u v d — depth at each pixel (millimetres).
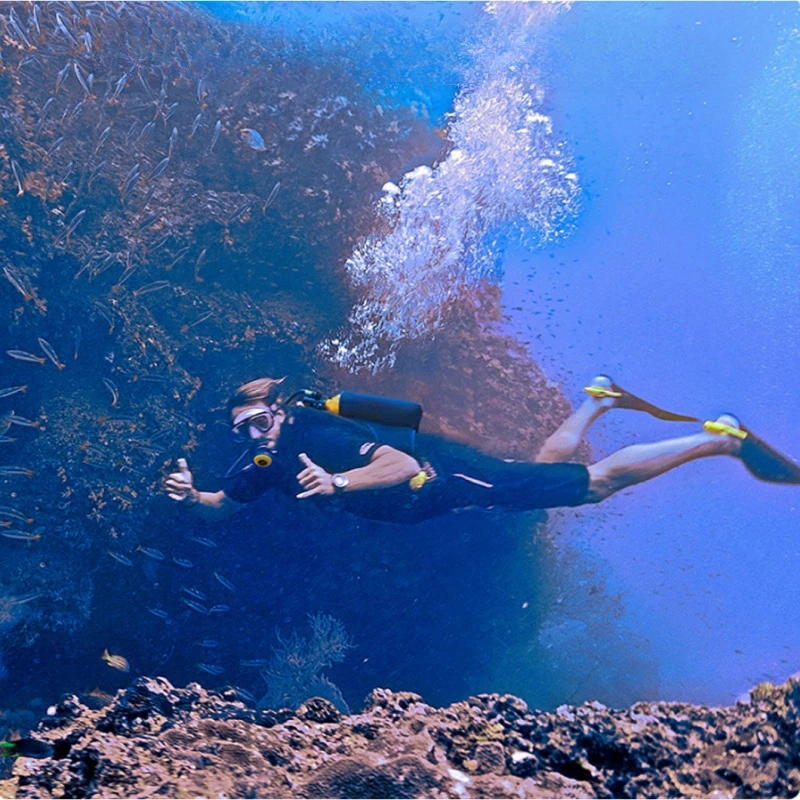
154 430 4113
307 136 4730
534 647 3590
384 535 4039
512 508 3408
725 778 1967
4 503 3840
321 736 2027
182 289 4355
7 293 4055
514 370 4117
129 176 4312
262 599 3898
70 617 3768
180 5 4859
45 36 4492
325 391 4195
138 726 2049
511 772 1895
